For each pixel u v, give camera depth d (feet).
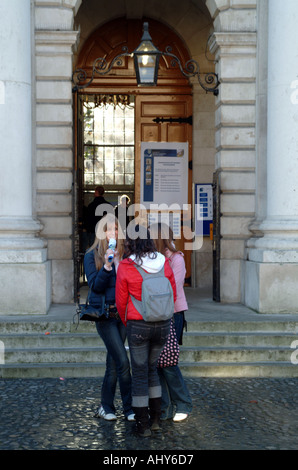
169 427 18.37
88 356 24.50
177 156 41.70
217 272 32.71
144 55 28.96
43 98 31.53
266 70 31.94
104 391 19.11
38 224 30.50
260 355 24.72
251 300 30.25
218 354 24.59
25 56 29.30
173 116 41.73
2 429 17.95
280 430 18.04
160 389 18.25
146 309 17.19
